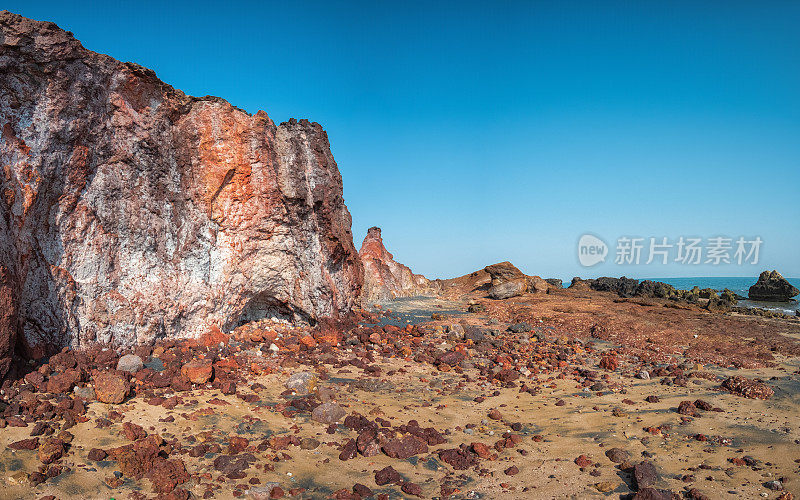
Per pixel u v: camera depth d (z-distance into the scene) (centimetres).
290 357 1136
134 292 1033
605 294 3031
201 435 716
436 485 640
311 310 1417
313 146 1452
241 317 1360
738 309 2384
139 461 614
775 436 779
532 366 1232
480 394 1019
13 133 820
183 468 620
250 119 1230
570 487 639
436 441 768
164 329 1094
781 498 591
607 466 696
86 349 952
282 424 789
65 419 696
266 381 979
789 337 1639
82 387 794
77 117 907
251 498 583
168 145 1087
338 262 1598
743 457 705
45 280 894
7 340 761
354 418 811
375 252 2966
